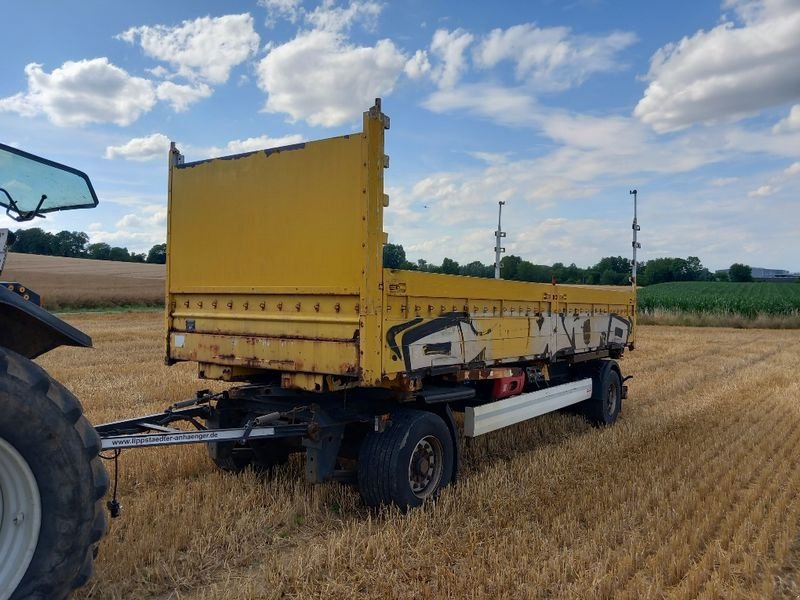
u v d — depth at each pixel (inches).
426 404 237.5
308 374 203.3
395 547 179.2
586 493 228.5
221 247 229.9
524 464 266.5
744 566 173.2
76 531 118.4
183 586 162.2
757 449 297.3
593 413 366.3
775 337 1106.7
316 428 205.6
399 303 200.4
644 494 227.3
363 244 187.8
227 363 225.9
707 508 215.6
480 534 191.8
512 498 219.9
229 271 227.1
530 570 165.8
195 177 239.9
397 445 207.8
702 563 172.7
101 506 127.0
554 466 261.0
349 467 234.4
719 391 489.7
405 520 199.3
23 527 115.6
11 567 113.7
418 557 174.1
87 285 2022.6
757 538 191.2
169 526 191.2
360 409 224.4
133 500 215.0
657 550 183.2
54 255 2896.2
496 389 272.4
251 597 153.3
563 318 319.3
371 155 188.5
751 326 1460.4
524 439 324.8
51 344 144.0
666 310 1606.8
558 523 196.4
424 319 211.5
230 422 242.4
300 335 204.2
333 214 196.1
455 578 162.7
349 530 193.5
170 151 248.8
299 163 205.9
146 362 605.0
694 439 317.7
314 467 206.8
